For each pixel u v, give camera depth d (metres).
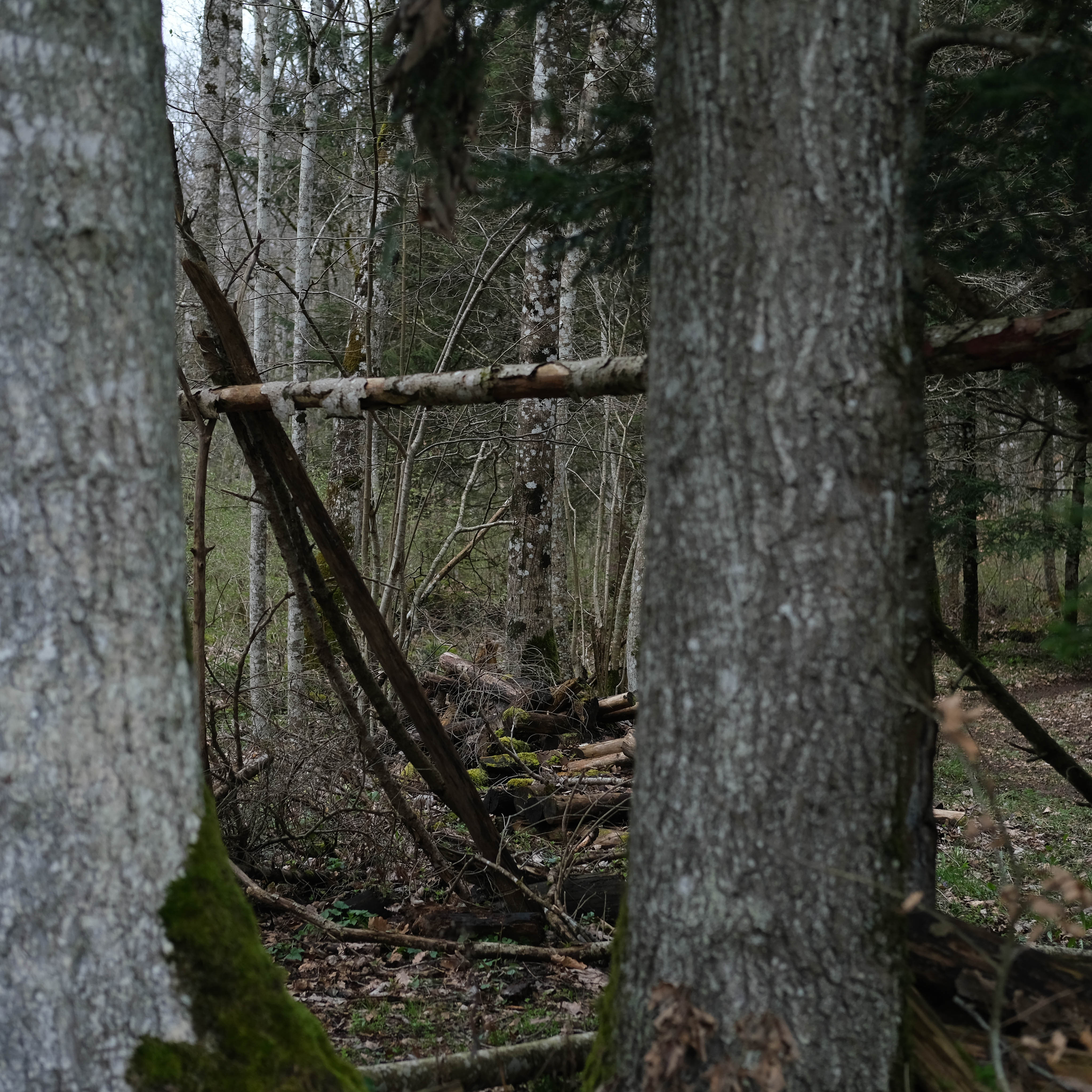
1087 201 4.19
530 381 4.16
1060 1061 2.75
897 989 2.47
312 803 6.40
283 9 9.13
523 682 10.94
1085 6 3.22
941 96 3.79
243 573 14.64
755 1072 2.39
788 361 2.39
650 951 2.56
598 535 15.48
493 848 5.32
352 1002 4.40
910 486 3.63
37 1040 2.25
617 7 4.39
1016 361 3.45
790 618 2.39
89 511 2.28
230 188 16.81
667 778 2.53
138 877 2.32
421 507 11.13
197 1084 2.28
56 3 2.23
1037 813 9.17
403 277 8.51
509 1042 3.84
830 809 2.40
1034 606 20.03
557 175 3.73
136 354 2.34
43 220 2.23
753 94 2.39
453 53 3.16
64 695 2.26
